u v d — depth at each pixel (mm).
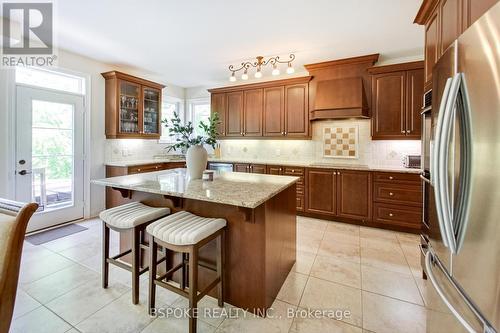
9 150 2969
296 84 4266
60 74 3473
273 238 1860
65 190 3570
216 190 1796
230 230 1814
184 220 1746
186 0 2303
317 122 4344
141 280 2111
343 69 3850
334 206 3738
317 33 2953
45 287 2000
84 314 1704
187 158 2354
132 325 1613
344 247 2842
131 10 2473
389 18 2609
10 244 976
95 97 3883
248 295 1767
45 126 3312
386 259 2545
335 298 1912
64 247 2754
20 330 1555
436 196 1121
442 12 1815
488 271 873
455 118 1073
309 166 3902
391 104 3527
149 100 4691
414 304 1841
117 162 4172
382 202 3410
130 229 1807
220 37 3070
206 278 1946
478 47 936
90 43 3258
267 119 4539
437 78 1388
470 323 984
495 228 840
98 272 2236
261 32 2943
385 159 3854
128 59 3855
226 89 4891
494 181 846
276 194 1863
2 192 2914
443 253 1243
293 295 1948
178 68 4336
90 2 2344
